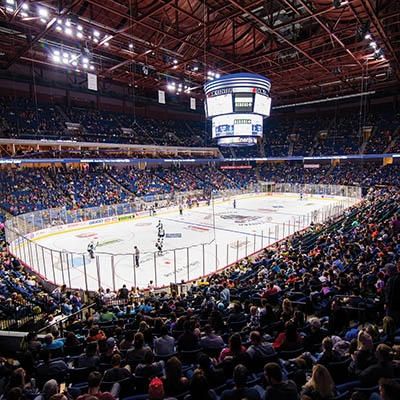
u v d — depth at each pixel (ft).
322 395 12.25
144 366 17.01
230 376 17.11
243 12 72.02
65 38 95.71
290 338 18.83
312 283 32.83
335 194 154.20
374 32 91.04
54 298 44.70
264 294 31.71
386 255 35.37
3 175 108.78
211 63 123.44
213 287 39.75
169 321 27.86
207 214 125.49
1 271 50.11
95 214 105.50
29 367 19.26
